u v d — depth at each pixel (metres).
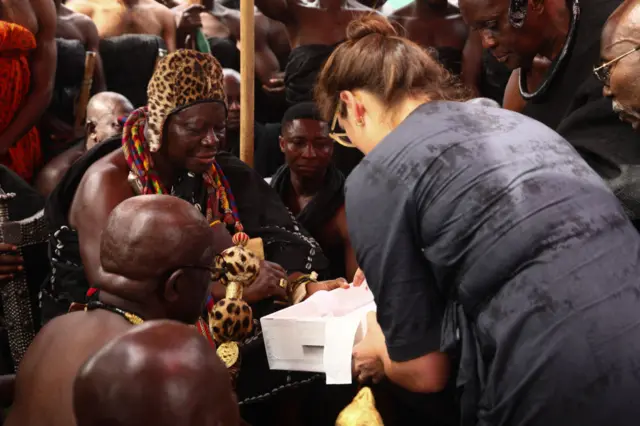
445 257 1.21
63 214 1.86
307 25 3.35
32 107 2.90
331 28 3.34
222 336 1.47
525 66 1.90
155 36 3.85
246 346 1.76
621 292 1.16
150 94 1.73
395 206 1.23
